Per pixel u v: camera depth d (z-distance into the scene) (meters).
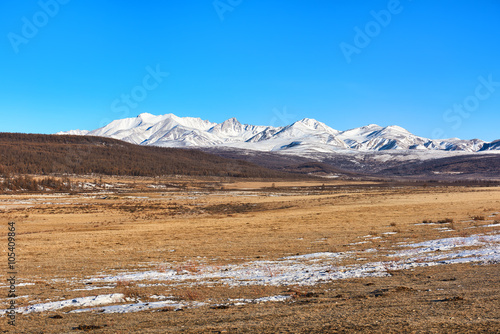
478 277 13.64
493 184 150.75
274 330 8.15
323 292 12.88
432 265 16.73
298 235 33.16
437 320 8.30
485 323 7.84
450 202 62.06
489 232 27.08
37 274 19.44
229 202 81.00
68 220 55.75
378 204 64.88
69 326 9.79
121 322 9.93
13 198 90.88
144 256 24.92
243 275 17.05
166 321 9.76
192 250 26.84
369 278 14.95
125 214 63.28
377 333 7.49
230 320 9.45
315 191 119.88
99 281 16.91
